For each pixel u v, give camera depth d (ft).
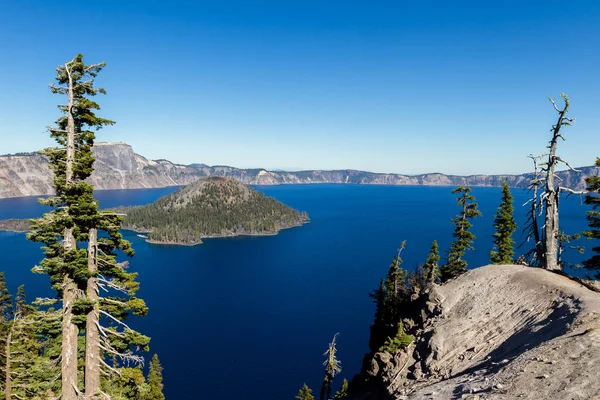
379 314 183.32
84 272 55.57
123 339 64.13
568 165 108.68
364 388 111.96
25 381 78.54
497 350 76.48
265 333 386.52
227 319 430.61
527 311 84.89
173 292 548.31
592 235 106.63
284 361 323.16
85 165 58.29
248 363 319.88
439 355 86.33
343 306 462.19
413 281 204.03
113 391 68.44
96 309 59.41
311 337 373.40
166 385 284.41
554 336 65.05
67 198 55.57
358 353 334.44
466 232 172.76
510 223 171.73
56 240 59.98
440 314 103.91
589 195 106.42
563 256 493.36
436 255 182.60
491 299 97.35
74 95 58.34
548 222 112.88
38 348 94.07
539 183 124.06
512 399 49.08
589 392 43.21
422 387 77.20
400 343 102.73
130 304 62.34
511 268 110.63
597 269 108.58
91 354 59.77
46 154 57.52
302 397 172.04
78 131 60.70
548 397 46.03
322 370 306.96
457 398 57.88
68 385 59.36
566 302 77.30
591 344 54.08
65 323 58.90
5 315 185.47
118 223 61.31
